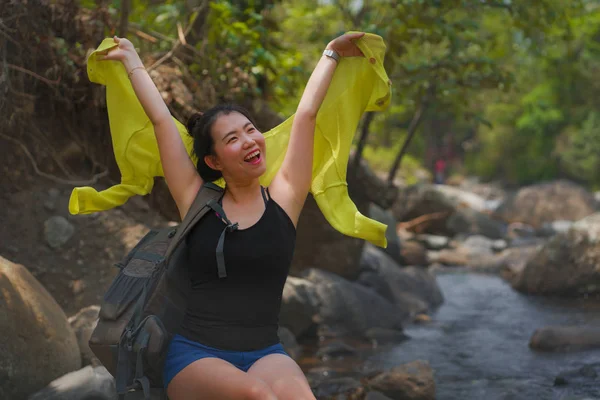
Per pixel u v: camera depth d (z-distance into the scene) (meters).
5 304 4.56
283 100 8.75
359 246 9.14
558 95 29.64
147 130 3.48
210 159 3.21
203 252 3.09
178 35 7.57
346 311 8.20
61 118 6.57
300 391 2.98
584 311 9.50
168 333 3.15
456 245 16.56
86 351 5.26
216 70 7.09
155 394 3.23
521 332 8.21
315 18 9.97
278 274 3.15
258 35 7.39
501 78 8.63
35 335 4.67
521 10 8.25
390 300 9.44
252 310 3.10
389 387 5.63
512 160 33.22
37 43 6.00
